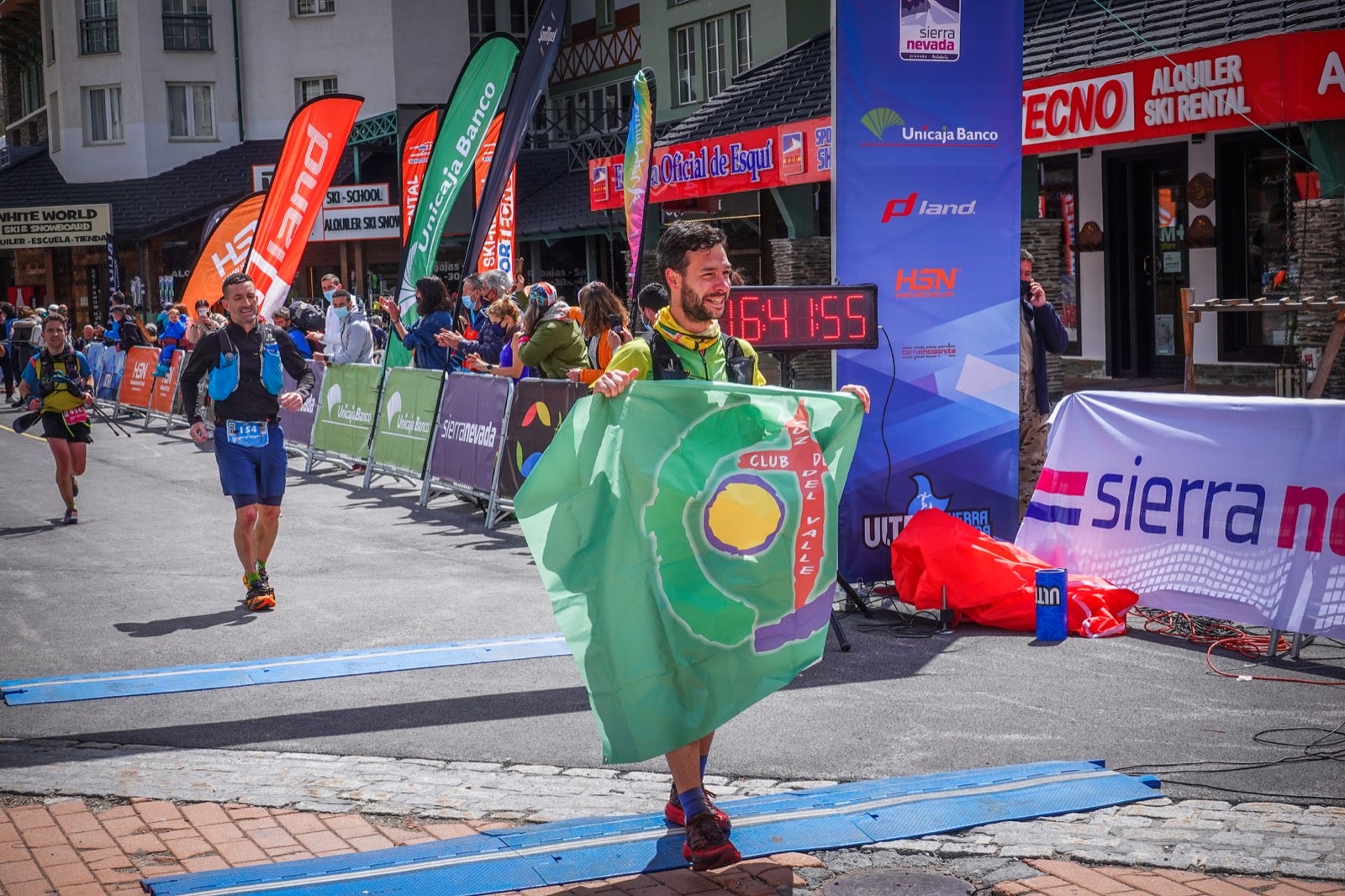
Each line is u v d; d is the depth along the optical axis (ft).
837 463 14.67
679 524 13.74
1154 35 44.06
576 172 113.70
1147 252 54.60
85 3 139.23
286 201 50.11
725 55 93.50
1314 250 39.65
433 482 38.86
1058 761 16.37
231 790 16.07
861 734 17.69
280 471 26.55
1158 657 21.13
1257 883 12.82
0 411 77.41
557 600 13.64
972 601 23.12
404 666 21.65
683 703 13.58
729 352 14.82
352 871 13.46
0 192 141.79
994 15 24.85
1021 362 31.09
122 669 22.12
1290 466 21.54
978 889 12.89
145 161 138.51
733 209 82.43
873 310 23.68
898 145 24.68
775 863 13.58
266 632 24.49
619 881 13.25
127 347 75.41
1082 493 24.79
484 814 15.33
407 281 47.50
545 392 33.50
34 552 33.47
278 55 138.82
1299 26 37.88
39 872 13.75
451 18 135.74
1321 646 21.68
